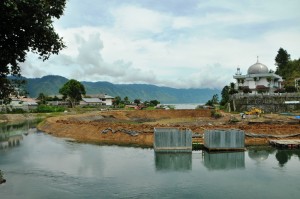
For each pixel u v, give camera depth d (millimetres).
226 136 42531
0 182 28562
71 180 29609
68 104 165625
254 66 107812
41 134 62875
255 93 93062
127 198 24641
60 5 23219
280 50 141375
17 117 100625
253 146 46000
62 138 56688
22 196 24984
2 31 21453
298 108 80250
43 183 28594
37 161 37844
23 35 22312
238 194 25516
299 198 24578
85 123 64188
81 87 150000
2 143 51875
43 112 116750
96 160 38219
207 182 28812
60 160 38344
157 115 100812
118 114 100062
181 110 102188
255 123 59125
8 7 19469
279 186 27531
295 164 35469
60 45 24641
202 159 38281
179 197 24812
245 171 32688
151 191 26297
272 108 82562
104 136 54438
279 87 110000
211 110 100250
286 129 51812
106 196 25078
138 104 178000
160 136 42250
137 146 47500
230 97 92062
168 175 31172
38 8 21125
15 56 23344
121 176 30938
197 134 49812
